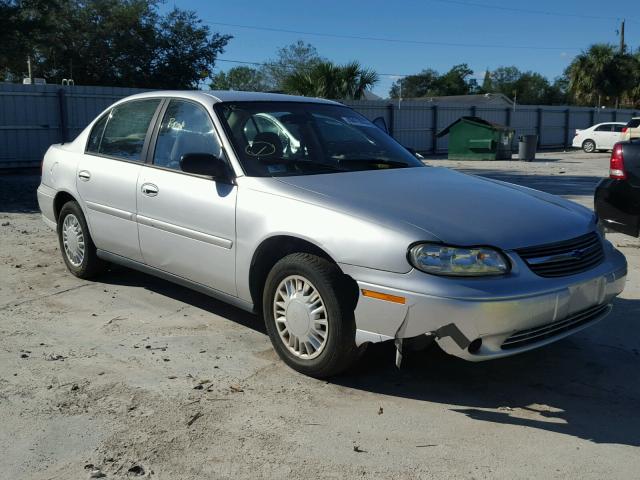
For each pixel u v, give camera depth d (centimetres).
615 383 395
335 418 346
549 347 449
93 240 549
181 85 4066
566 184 1516
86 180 541
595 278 370
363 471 297
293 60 5478
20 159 1769
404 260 338
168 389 376
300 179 412
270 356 425
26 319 491
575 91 4659
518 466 303
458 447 319
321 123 488
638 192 677
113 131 539
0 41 1509
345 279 366
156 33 3991
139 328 475
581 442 325
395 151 497
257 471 296
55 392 370
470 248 337
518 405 365
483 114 3103
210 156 422
